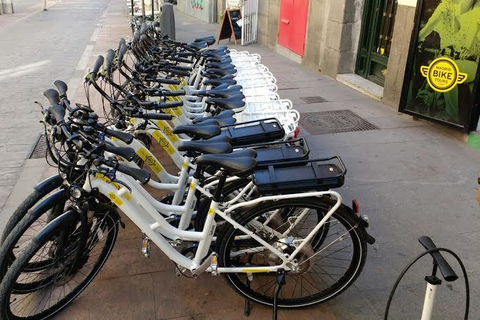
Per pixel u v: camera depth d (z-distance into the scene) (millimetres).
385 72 6684
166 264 3014
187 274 2869
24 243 2660
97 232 2611
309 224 2670
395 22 6023
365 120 5809
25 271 2514
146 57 4289
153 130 3367
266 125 3152
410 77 5500
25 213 2553
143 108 3186
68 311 2609
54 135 2312
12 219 2535
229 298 2729
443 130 5438
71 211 2406
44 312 2539
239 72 4863
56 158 2539
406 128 5527
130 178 2639
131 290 2777
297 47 9453
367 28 7426
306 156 2695
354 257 2537
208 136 2748
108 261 3025
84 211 2406
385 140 5152
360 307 2664
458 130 5129
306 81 7848
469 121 4988
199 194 2879
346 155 4754
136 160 3607
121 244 3211
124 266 2984
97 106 6164
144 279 2871
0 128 5531
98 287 2793
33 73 8219
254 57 5551
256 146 2906
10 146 5004
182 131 2744
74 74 8117
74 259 2561
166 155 4605
